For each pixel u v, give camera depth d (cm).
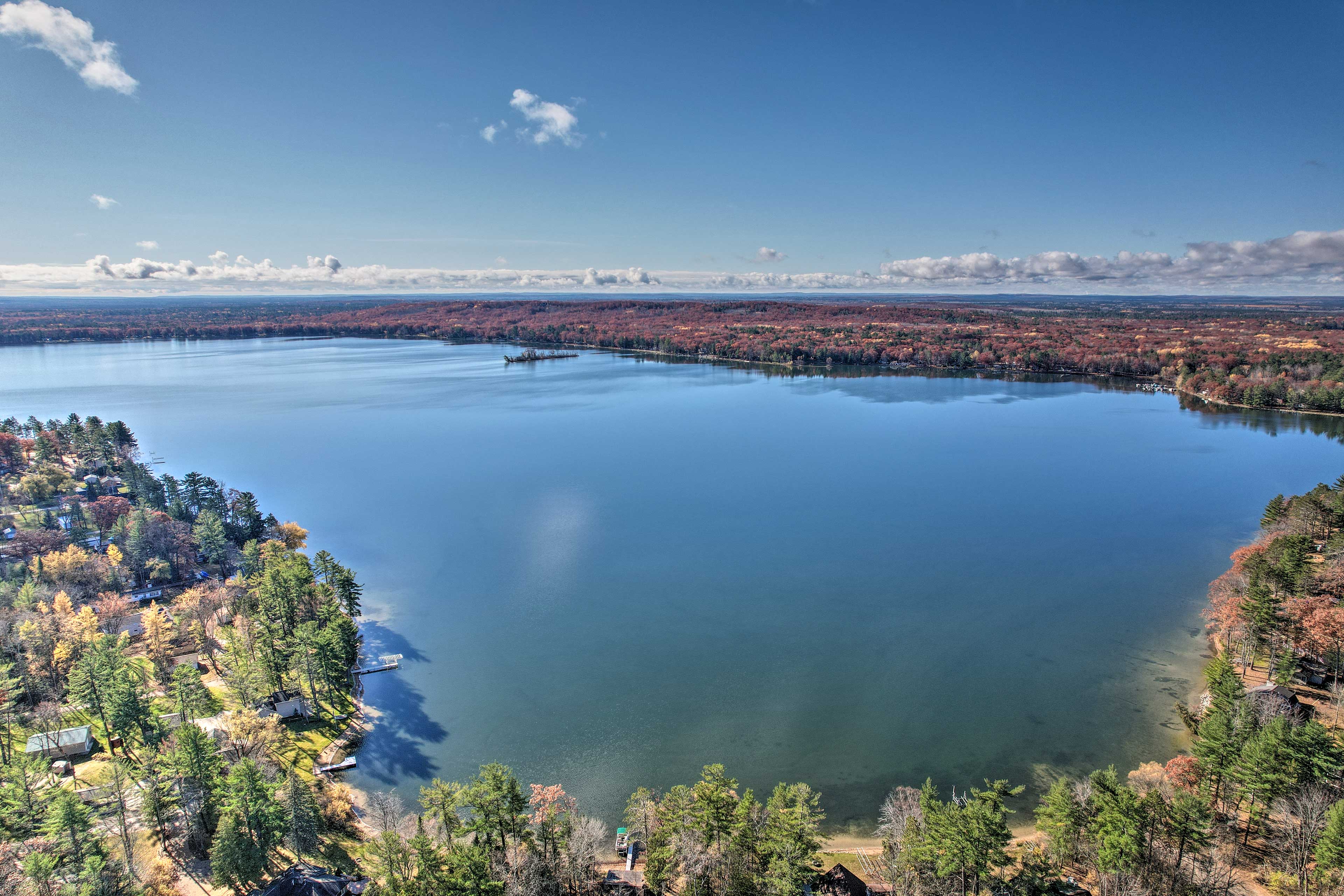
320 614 11644
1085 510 19338
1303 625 9900
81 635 10962
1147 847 6644
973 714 10450
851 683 11288
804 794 7425
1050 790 8681
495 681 11444
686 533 17838
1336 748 7444
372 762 9556
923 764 9419
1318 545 13625
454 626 13212
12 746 9238
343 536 17912
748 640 12619
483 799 7012
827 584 14850
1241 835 7394
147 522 15362
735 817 7156
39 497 18812
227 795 7400
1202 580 14888
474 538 17650
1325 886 6344
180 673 9575
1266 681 10106
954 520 18662
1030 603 13875
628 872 7388
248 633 11225
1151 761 9356
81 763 8988
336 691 11012
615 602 14162
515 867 6769
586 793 9019
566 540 17412
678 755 9688
